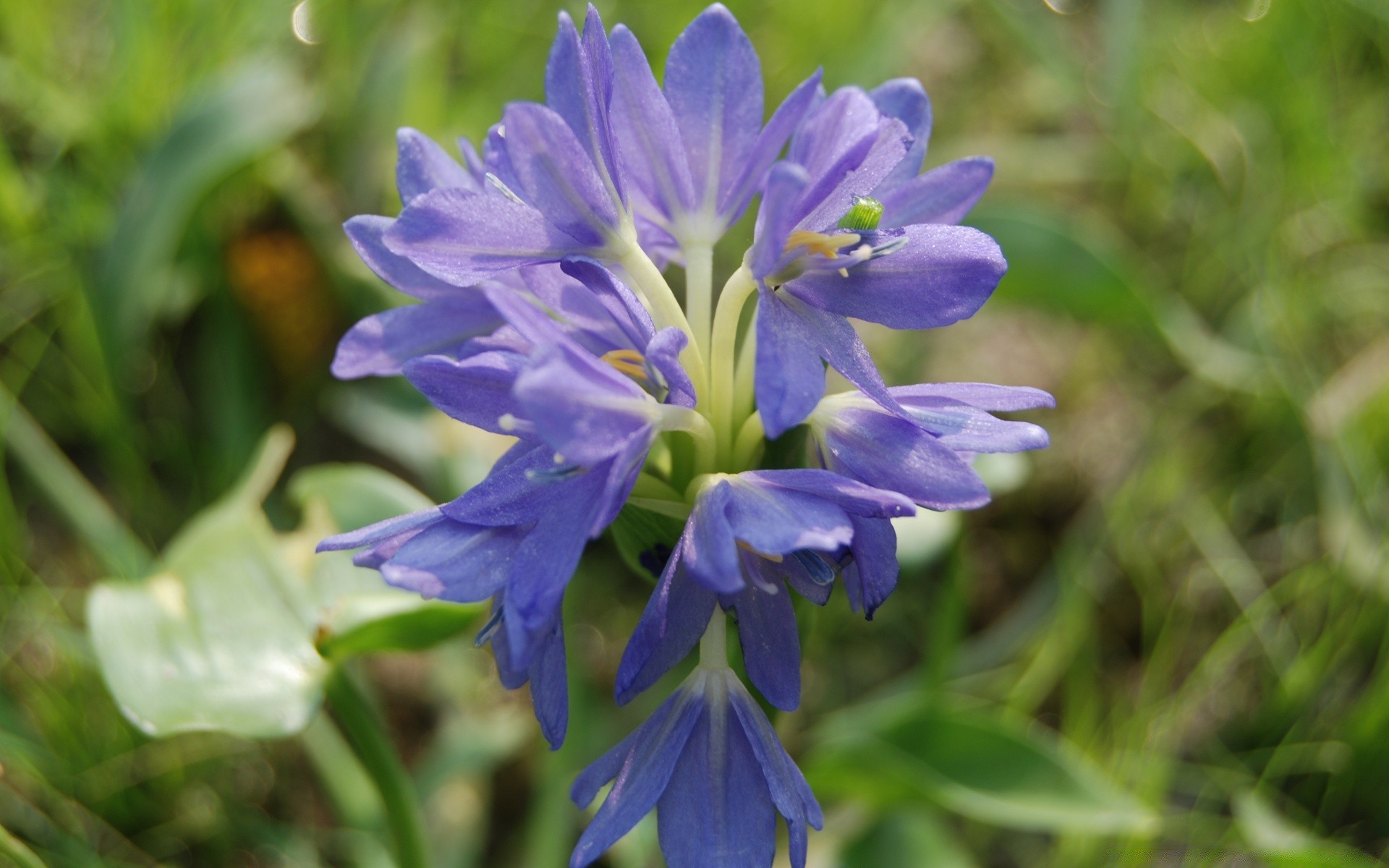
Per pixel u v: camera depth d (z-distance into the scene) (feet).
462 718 0.79
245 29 0.94
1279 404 0.88
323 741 0.76
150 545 0.83
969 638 0.85
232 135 0.82
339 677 0.67
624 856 0.75
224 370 0.87
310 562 0.70
